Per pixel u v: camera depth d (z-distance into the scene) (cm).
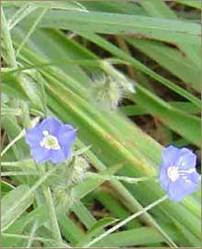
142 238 22
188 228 23
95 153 23
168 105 25
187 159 18
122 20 24
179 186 18
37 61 24
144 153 23
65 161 17
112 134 23
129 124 23
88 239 19
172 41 24
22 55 24
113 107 17
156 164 23
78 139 23
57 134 16
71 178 17
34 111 19
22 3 18
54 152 16
